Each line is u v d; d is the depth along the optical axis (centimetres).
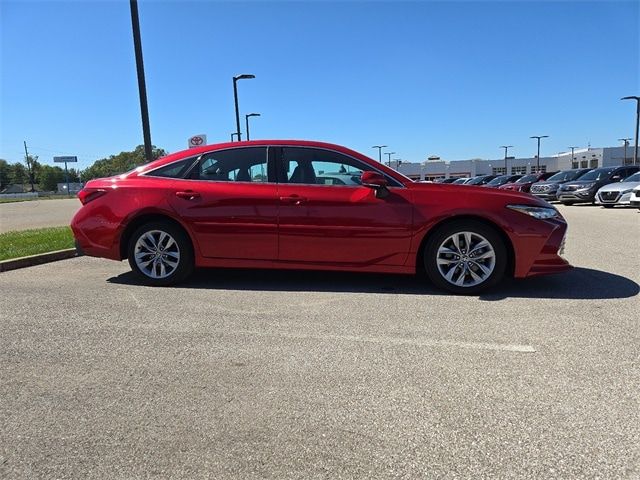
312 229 545
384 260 544
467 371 343
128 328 438
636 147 3691
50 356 376
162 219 580
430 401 302
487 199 528
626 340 397
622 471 234
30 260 739
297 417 286
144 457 250
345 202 541
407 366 353
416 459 246
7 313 484
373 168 554
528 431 268
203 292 558
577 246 868
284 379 334
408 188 545
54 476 236
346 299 525
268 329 433
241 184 566
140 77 1088
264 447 257
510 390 314
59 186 10350
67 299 534
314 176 561
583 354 370
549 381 326
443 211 528
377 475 234
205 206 562
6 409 299
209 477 234
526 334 413
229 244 564
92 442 263
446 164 9744
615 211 1800
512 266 538
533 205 529
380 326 438
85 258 801
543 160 9462
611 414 284
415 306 496
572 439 260
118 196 585
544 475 232
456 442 259
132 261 589
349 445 258
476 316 462
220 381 332
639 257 755
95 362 365
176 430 274
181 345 396
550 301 509
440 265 538
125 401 307
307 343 399
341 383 327
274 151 572
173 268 581
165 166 594
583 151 8675
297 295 543
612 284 579
